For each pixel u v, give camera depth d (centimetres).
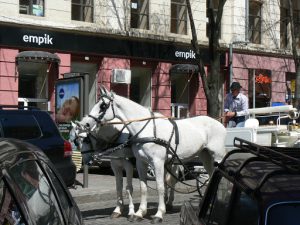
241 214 374
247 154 507
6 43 1966
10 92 1986
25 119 1068
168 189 1084
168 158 934
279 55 2862
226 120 1393
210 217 452
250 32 2797
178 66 2373
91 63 2231
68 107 1496
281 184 357
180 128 948
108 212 1058
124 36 2261
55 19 2100
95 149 927
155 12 2398
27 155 393
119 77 2217
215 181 472
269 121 1359
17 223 332
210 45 2003
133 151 922
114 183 1440
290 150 452
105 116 905
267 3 2859
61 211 396
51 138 1091
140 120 917
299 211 334
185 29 2503
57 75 2097
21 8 2033
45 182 399
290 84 2931
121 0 2281
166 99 2412
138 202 1192
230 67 2539
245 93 2702
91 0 2223
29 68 2073
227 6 2656
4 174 342
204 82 2009
